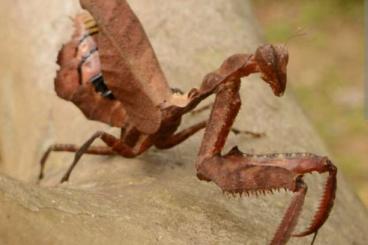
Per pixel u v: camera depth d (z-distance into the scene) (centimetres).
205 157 31
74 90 33
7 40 42
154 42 39
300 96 79
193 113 36
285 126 36
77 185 33
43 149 38
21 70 41
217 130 31
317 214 30
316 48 85
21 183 29
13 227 28
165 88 33
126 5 32
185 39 39
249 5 43
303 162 30
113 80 32
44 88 39
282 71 30
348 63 83
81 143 36
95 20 32
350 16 89
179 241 30
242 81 37
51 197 29
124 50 32
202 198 32
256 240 31
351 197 35
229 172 30
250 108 36
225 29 39
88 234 29
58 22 40
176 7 40
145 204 31
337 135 75
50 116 39
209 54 38
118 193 32
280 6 92
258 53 30
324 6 91
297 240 32
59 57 34
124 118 33
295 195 30
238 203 32
